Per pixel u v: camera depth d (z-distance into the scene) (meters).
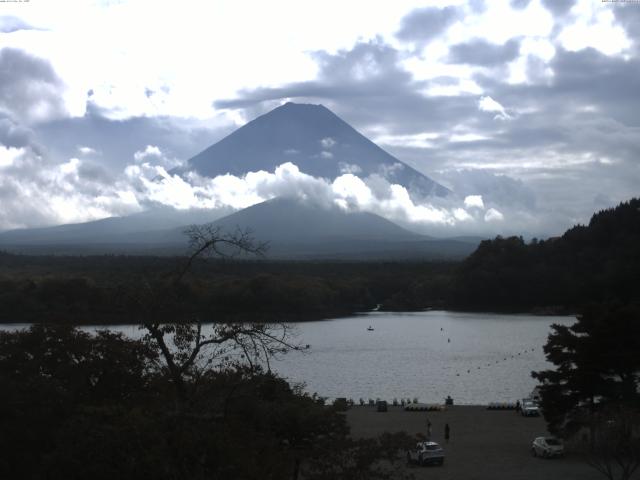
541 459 54.59
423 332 193.38
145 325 28.31
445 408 83.25
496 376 116.31
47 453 29.58
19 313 139.75
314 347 155.38
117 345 36.16
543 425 71.31
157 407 27.41
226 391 28.17
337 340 171.75
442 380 112.56
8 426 30.53
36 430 30.77
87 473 23.91
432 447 52.47
